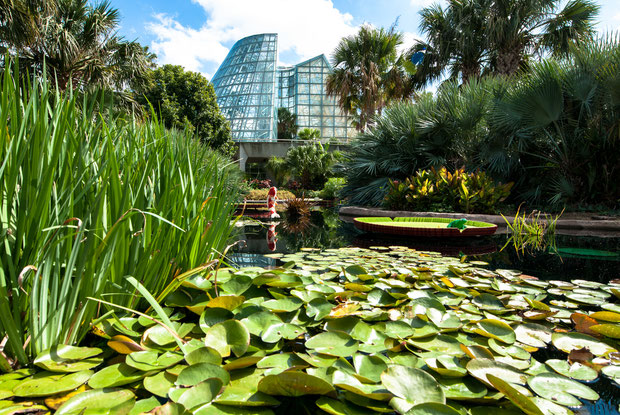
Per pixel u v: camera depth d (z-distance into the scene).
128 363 0.81
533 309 1.38
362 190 7.06
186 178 1.43
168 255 1.23
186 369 0.78
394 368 0.82
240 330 0.98
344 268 1.81
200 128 14.77
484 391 0.77
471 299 1.46
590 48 5.10
